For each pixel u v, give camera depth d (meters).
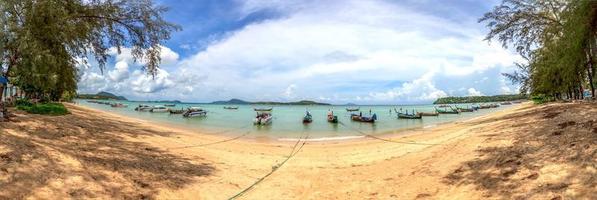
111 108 99.06
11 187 7.86
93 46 19.53
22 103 25.41
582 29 12.64
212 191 10.52
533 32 22.03
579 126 10.58
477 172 9.69
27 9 14.02
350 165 14.74
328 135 32.44
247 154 17.59
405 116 57.94
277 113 93.06
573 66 14.72
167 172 11.59
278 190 11.05
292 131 36.78
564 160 8.35
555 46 19.95
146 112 79.69
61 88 35.81
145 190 9.59
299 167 14.55
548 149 9.47
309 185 11.64
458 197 8.54
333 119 49.75
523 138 11.34
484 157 10.70
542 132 11.30
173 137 21.70
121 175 10.27
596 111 12.63
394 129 38.12
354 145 23.47
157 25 20.27
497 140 12.16
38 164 9.35
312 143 25.58
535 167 8.59
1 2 13.64
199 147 18.27
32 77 15.34
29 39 13.98
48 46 15.12
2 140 10.61
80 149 12.14
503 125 15.84
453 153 12.52
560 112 14.78
